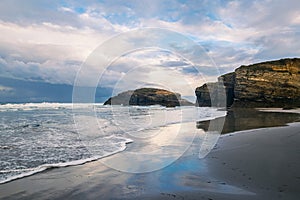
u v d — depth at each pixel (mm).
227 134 8508
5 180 4000
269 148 5777
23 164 4898
